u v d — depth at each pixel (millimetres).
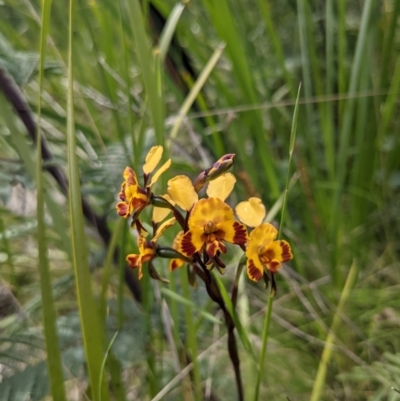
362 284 373
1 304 321
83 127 318
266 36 450
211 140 395
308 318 349
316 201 368
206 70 305
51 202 236
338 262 357
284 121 431
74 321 254
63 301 354
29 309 282
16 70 263
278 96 427
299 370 319
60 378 192
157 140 233
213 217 146
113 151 281
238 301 318
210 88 418
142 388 292
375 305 358
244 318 296
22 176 266
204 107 330
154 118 230
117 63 371
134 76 443
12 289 330
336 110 428
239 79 338
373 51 360
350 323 307
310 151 373
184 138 432
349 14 456
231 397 288
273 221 342
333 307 317
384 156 406
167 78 346
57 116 308
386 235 393
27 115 270
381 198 412
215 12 314
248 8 446
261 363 187
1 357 237
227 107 385
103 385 192
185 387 254
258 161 418
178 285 296
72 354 240
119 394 240
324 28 423
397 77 341
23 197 309
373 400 262
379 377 258
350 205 402
